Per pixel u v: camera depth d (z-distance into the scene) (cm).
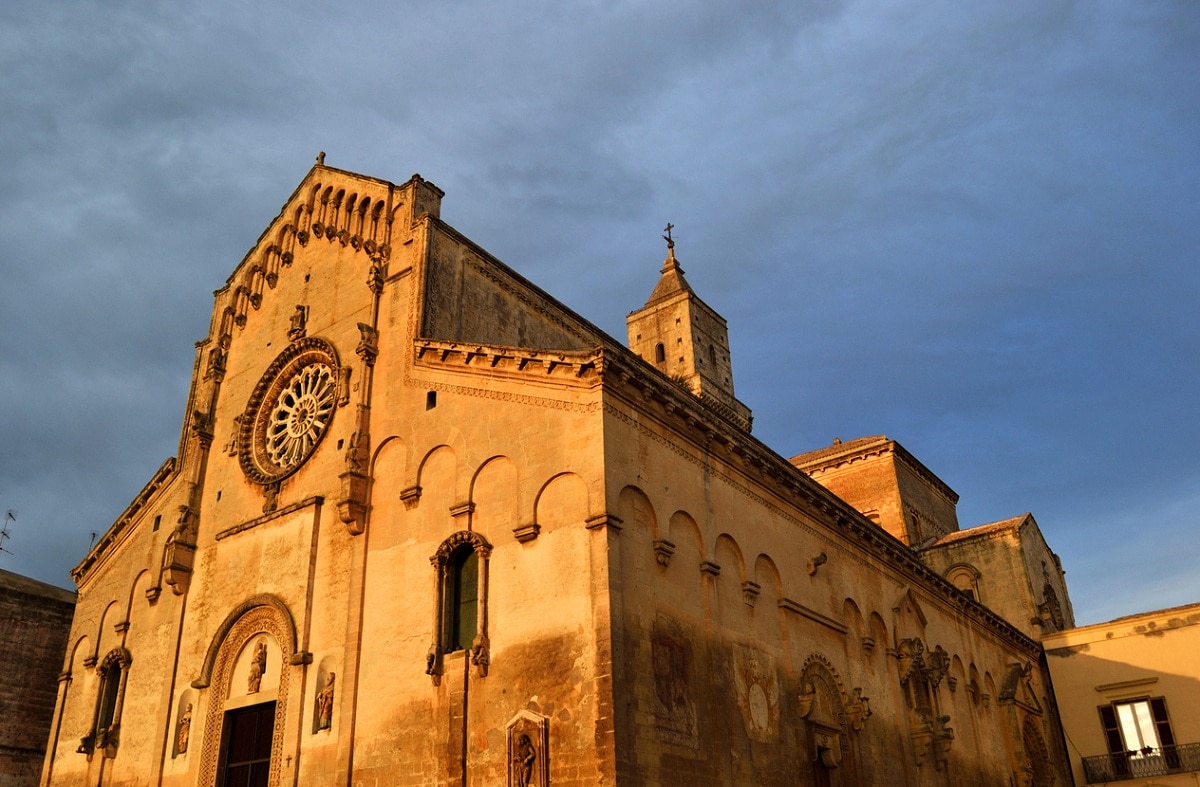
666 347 6644
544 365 2916
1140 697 5141
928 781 3859
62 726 4006
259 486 3656
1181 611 5144
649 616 2648
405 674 2850
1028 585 5694
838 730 3381
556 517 2717
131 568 4078
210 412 4078
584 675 2483
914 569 4397
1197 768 4850
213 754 3278
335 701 2997
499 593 2755
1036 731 5088
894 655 3984
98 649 4038
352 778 2839
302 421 3697
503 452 2923
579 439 2755
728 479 3250
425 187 3716
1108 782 5081
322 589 3209
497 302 3762
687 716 2652
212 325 4359
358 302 3653
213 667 3438
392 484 3180
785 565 3422
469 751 2631
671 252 7125
